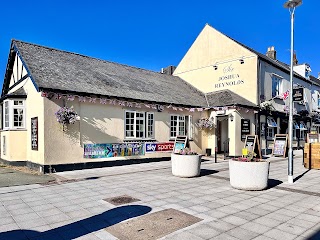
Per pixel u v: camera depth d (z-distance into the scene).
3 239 4.21
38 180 8.77
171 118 14.80
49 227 4.69
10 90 14.98
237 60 17.64
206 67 19.47
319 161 11.31
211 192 7.19
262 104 16.56
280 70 19.75
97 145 11.53
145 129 13.40
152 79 17.61
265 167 7.39
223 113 15.90
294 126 21.67
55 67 12.29
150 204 6.02
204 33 19.72
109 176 9.64
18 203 6.15
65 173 10.14
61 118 10.01
